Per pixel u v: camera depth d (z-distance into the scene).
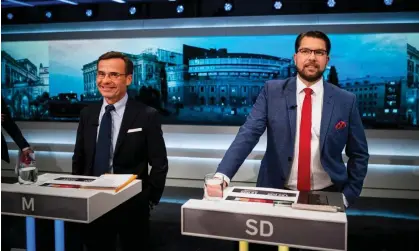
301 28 5.31
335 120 1.90
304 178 1.91
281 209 1.43
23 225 3.56
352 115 1.96
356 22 5.24
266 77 5.53
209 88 5.70
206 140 5.77
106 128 2.14
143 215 2.08
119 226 2.03
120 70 2.09
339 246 1.31
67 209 1.59
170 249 3.40
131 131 2.14
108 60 2.08
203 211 1.44
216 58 5.62
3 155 4.53
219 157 5.50
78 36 5.99
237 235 1.41
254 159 5.43
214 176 1.76
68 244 1.91
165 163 2.26
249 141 1.96
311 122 1.91
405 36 5.11
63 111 6.23
